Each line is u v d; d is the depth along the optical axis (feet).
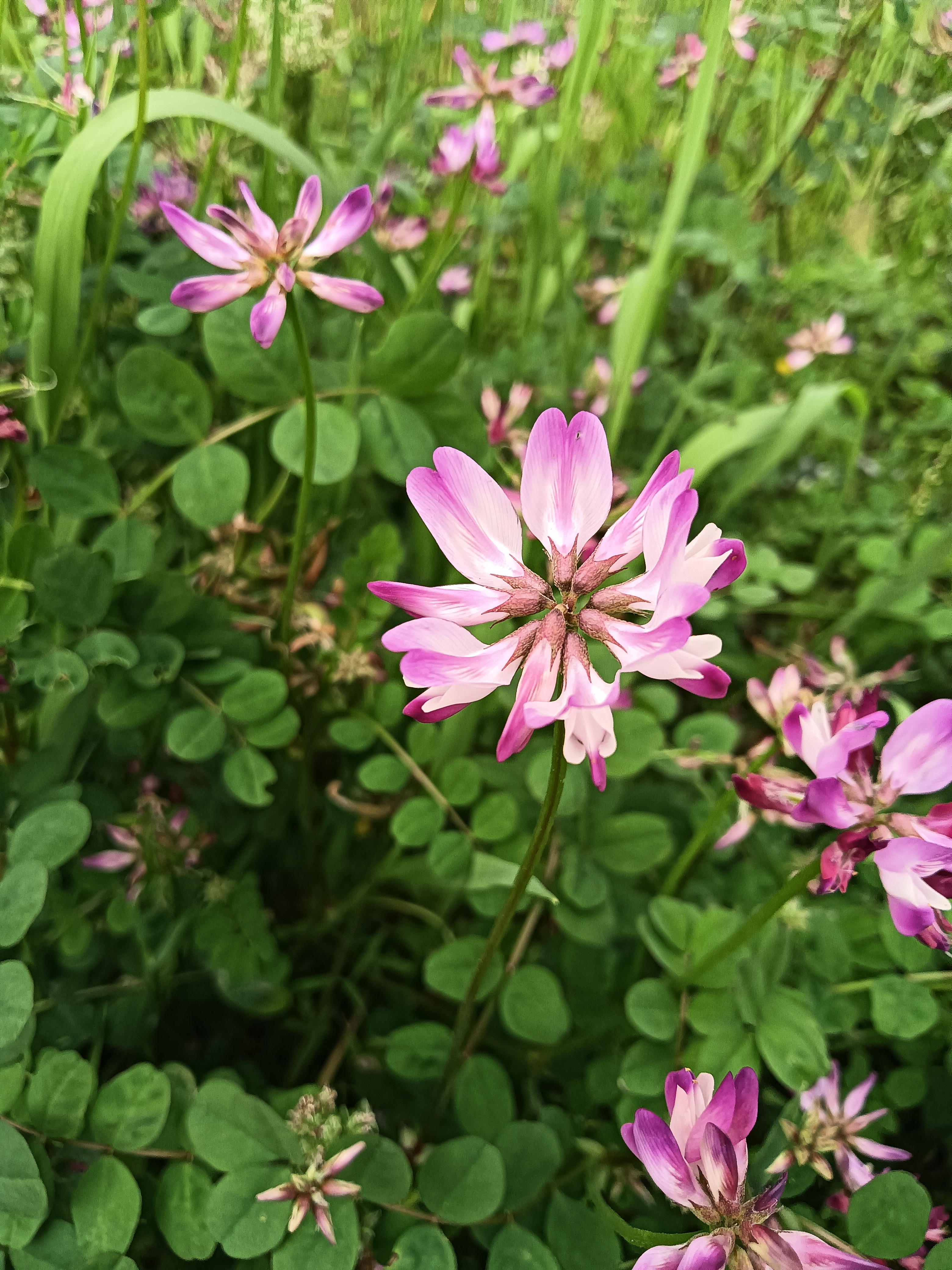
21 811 0.47
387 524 0.49
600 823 0.51
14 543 0.45
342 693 0.53
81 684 0.44
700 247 0.68
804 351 0.71
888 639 0.65
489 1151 0.40
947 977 0.46
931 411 0.70
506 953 0.53
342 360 0.58
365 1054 0.53
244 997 0.51
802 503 0.74
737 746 0.65
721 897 0.54
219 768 0.56
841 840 0.34
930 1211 0.38
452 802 0.49
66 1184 0.40
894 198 0.70
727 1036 0.43
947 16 0.58
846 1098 0.43
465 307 0.74
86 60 0.48
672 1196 0.33
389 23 0.67
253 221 0.39
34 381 0.48
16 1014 0.36
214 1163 0.38
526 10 0.69
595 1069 0.48
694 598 0.26
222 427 0.50
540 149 0.64
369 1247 0.39
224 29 0.57
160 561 0.57
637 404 0.74
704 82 0.55
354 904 0.58
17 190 0.51
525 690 0.30
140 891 0.50
